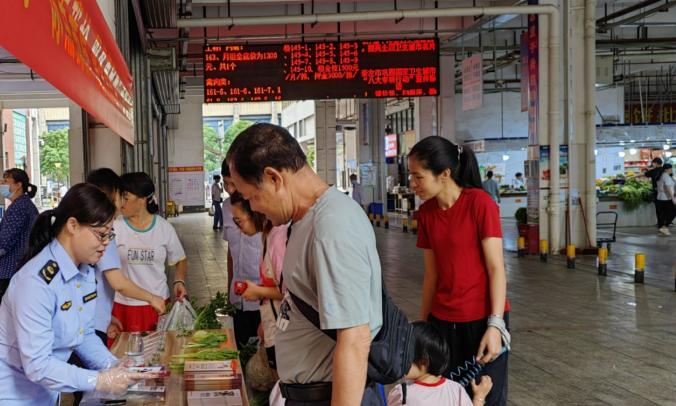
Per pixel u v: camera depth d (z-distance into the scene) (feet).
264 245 12.65
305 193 6.70
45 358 8.55
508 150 93.09
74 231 8.86
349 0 53.98
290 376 6.96
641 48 68.59
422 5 55.62
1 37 6.12
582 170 44.83
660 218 56.54
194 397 9.84
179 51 61.31
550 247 44.73
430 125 72.95
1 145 57.31
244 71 44.62
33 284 8.51
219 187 73.36
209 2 50.96
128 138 21.71
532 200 45.42
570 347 21.67
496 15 46.75
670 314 26.37
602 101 99.14
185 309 14.46
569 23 44.27
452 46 65.36
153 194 15.06
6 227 21.99
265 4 54.60
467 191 10.69
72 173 27.43
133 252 14.79
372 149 92.07
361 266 6.28
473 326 10.62
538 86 44.29
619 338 22.76
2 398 8.70
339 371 6.22
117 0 23.90
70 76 9.97
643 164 96.32
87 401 9.74
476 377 10.47
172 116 96.89
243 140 6.61
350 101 142.41
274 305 12.51
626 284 33.27
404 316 7.13
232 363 11.30
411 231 67.31
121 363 10.18
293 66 44.70
